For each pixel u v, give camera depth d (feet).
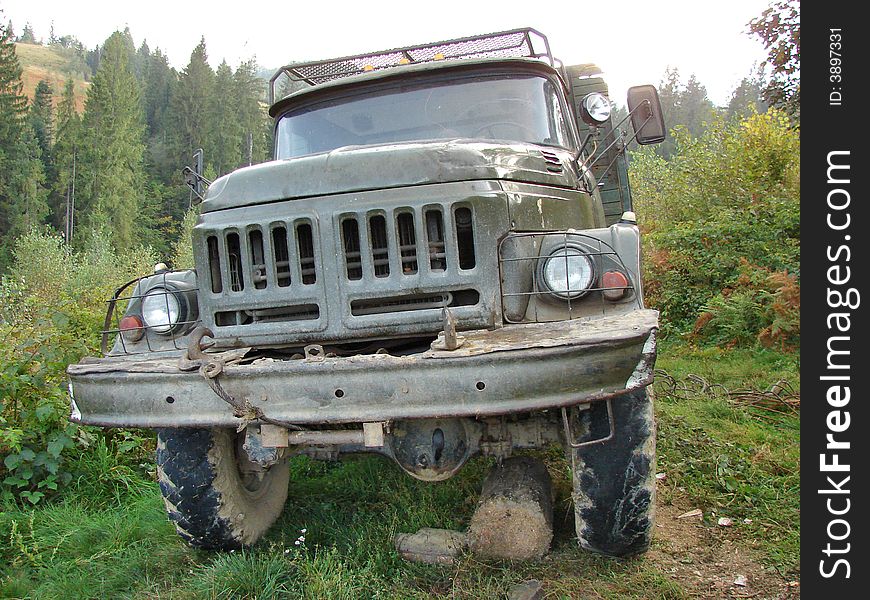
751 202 37.55
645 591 10.16
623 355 8.53
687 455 15.55
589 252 10.02
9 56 213.25
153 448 18.01
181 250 72.54
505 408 8.41
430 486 14.16
